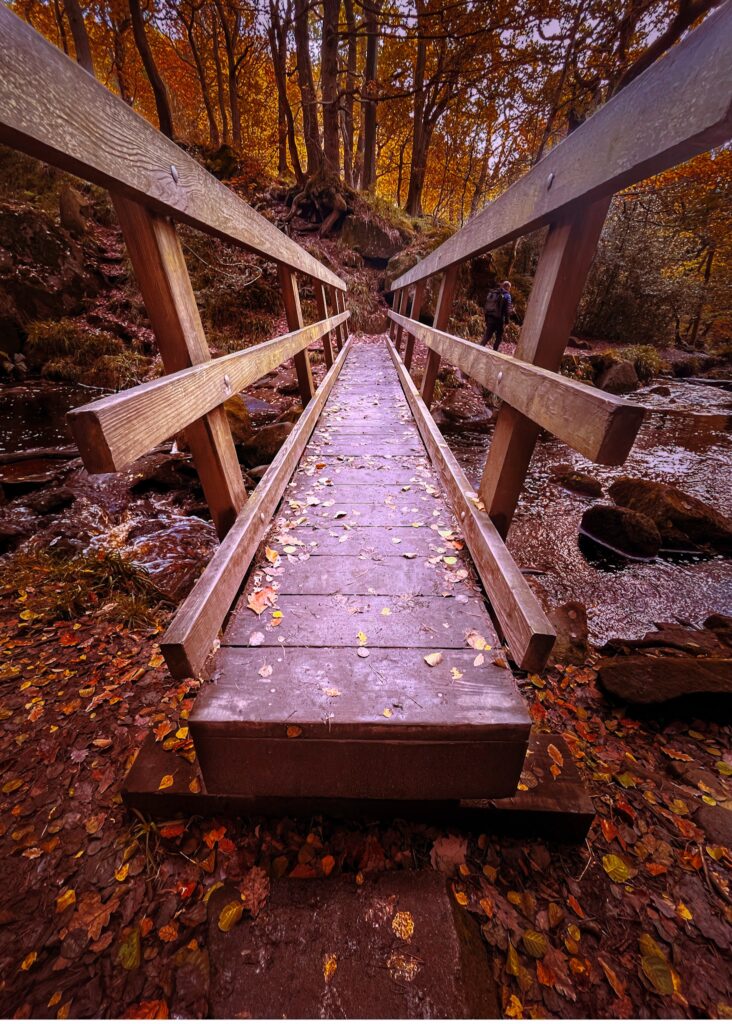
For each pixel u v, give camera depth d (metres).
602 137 1.09
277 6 12.22
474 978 1.16
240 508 2.07
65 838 1.52
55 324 9.00
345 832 1.50
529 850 1.51
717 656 2.91
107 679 2.24
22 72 0.78
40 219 9.46
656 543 4.36
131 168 1.13
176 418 1.31
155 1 13.95
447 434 7.39
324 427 4.18
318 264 4.50
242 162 13.87
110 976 1.18
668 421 8.72
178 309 1.50
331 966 1.16
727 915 1.40
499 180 21.80
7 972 1.19
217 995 1.13
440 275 11.77
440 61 11.77
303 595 1.80
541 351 1.57
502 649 1.51
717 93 0.71
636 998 1.19
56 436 6.20
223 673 1.40
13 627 2.63
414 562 2.04
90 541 4.09
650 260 14.02
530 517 5.09
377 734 1.24
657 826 1.70
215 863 1.42
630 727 2.28
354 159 21.19
